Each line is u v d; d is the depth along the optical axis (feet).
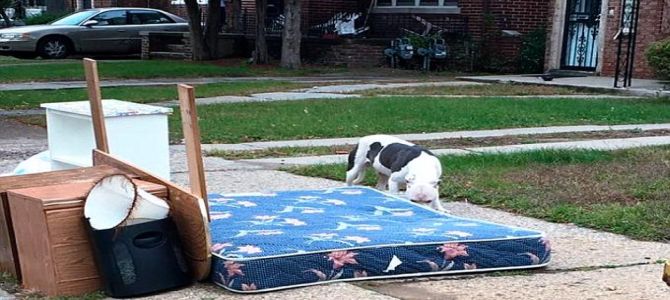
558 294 12.92
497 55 69.51
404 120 35.78
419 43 70.54
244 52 79.87
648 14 55.01
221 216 16.11
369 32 79.41
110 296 12.59
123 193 12.60
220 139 31.12
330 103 42.04
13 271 13.67
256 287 12.77
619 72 52.70
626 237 16.80
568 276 13.98
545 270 14.40
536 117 37.17
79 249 12.68
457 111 38.70
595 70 61.11
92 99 15.42
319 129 33.30
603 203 19.62
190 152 13.34
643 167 24.21
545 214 18.60
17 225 13.25
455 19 72.43
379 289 13.17
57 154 18.17
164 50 81.82
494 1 69.46
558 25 63.67
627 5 55.31
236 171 24.23
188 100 13.16
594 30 61.31
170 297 12.64
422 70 70.59
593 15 61.31
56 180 13.85
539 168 24.21
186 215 12.96
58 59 77.77
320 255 13.20
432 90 50.96
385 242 13.70
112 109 17.35
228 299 12.57
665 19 54.08
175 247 13.07
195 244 12.98
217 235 14.19
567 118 37.22
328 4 79.77
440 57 70.33
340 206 17.62
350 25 77.92
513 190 21.02
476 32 70.79
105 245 12.48
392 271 13.62
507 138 31.50
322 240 13.74
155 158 17.56
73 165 17.71
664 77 47.03
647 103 43.50
